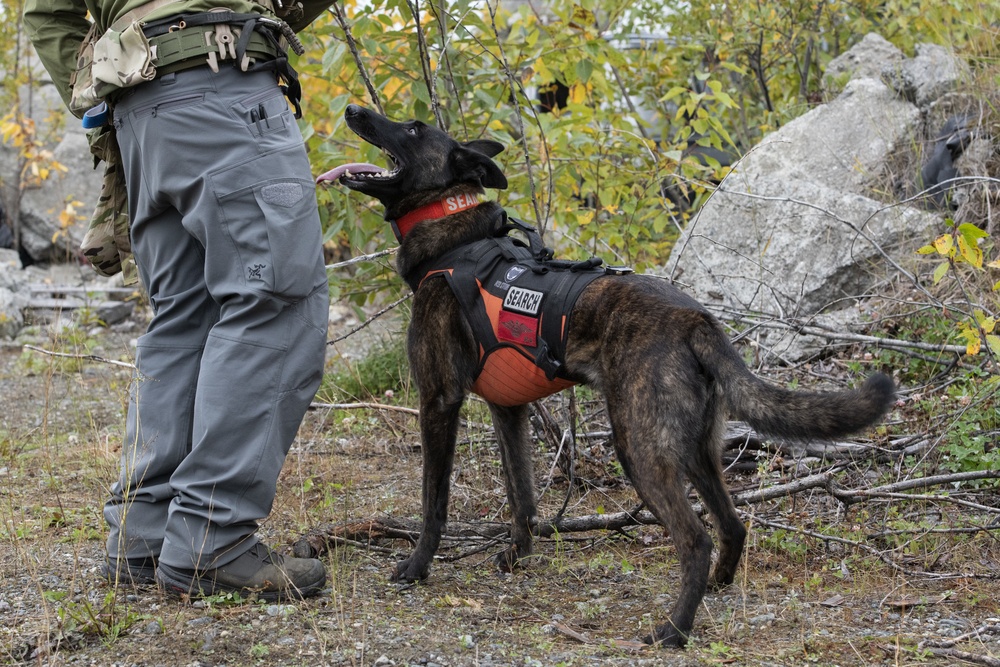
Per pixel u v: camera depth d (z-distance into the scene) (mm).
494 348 3172
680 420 2816
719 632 2807
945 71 6160
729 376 2762
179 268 3004
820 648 2658
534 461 4340
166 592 2916
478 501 4180
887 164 5793
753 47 7168
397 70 4852
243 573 2895
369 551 3549
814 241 5152
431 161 3467
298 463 4656
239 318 2828
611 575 3377
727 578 3168
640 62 6934
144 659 2500
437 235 3389
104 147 3137
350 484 4367
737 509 3760
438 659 2541
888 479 3877
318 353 2957
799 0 6961
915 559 3354
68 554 3342
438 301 3293
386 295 6359
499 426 3518
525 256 3277
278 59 2922
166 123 2777
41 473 4508
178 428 3008
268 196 2785
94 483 4172
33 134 10461
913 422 4215
